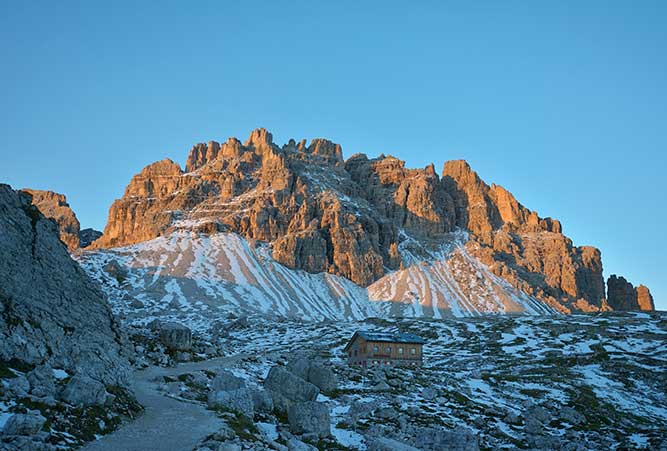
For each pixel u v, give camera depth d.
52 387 45.84
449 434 65.69
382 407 83.62
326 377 91.88
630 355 157.88
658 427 96.50
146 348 98.00
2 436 35.50
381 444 56.00
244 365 100.38
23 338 50.69
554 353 170.50
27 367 48.75
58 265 61.91
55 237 63.06
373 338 142.00
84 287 66.50
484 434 80.88
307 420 62.97
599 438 85.25
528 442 78.94
